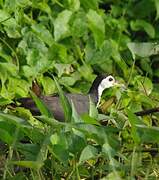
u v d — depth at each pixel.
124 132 11.56
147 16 18.33
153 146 11.38
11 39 14.06
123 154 10.45
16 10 14.17
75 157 9.71
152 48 11.67
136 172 9.80
